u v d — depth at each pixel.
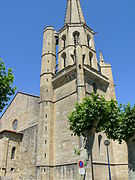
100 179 27.50
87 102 23.16
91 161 26.20
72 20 44.38
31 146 34.75
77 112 23.81
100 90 37.16
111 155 32.31
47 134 32.47
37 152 31.78
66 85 34.91
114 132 23.17
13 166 34.62
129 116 22.31
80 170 15.58
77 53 34.59
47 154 30.81
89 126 22.80
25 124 39.44
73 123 23.50
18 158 36.09
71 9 46.31
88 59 38.53
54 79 37.28
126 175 30.70
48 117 34.00
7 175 32.97
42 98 36.03
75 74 33.72
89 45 42.78
